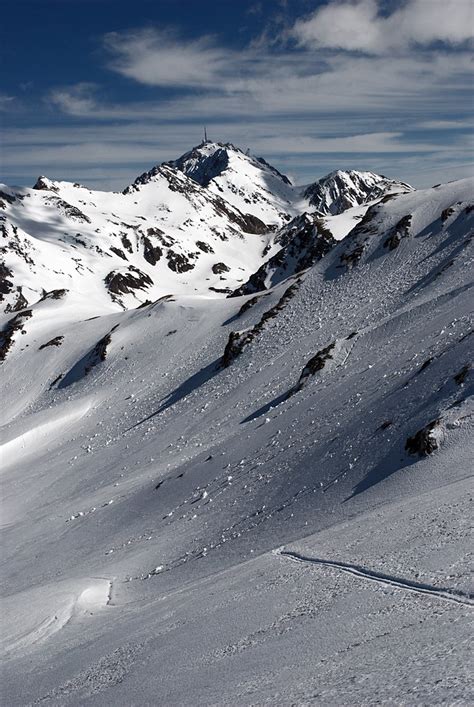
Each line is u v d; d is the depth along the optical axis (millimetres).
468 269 66688
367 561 16000
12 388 119750
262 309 102000
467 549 13867
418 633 10469
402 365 40688
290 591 16141
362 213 151750
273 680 10703
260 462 40188
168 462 56031
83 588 31359
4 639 26391
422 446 26141
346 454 31969
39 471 73500
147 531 39438
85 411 92938
